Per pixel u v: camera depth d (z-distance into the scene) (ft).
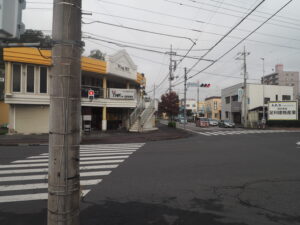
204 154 31.96
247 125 113.91
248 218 12.01
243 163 25.98
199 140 52.75
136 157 29.25
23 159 27.14
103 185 17.53
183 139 55.06
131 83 82.02
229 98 150.30
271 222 11.57
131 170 22.30
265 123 106.52
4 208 13.15
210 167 23.84
